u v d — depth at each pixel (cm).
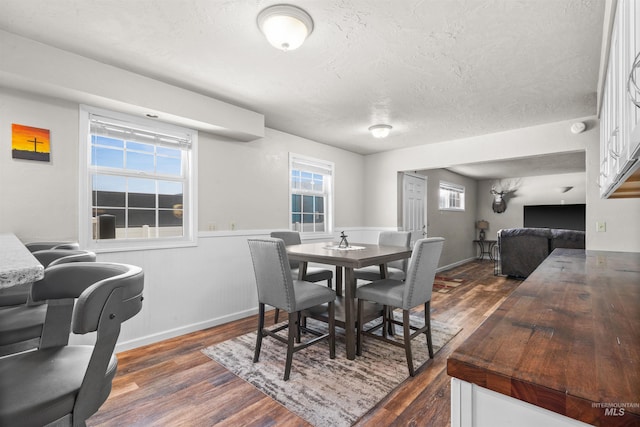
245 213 363
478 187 896
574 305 103
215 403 190
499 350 67
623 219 306
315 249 298
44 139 226
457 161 439
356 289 254
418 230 583
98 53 215
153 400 193
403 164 500
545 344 70
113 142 269
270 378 219
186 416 178
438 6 164
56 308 98
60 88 212
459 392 62
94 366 73
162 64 229
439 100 296
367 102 303
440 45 202
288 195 414
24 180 218
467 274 628
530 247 553
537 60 221
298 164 436
